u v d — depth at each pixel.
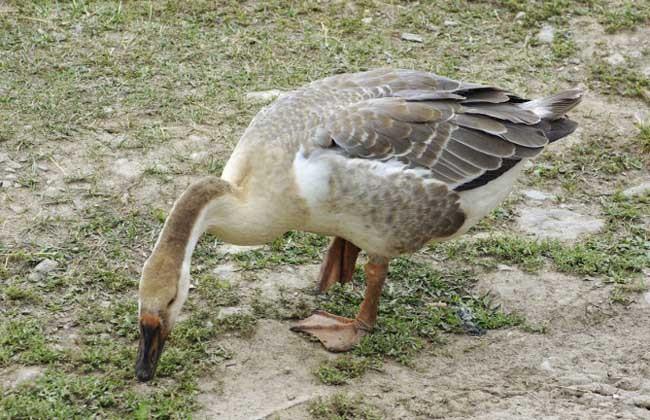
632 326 7.41
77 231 8.08
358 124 6.89
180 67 10.48
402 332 7.23
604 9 11.87
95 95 9.91
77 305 7.27
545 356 7.08
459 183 7.02
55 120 9.48
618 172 9.48
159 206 8.48
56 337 6.92
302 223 6.93
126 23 11.14
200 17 11.38
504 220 8.70
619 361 7.04
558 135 7.48
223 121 9.68
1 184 8.57
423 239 7.10
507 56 11.07
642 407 6.56
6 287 7.39
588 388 6.73
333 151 6.77
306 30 11.30
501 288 7.82
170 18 11.30
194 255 7.98
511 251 8.19
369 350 7.00
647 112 10.38
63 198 8.48
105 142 9.25
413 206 6.88
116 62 10.44
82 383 6.40
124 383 6.50
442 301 7.67
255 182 6.79
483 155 7.12
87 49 10.65
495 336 7.29
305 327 7.17
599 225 8.65
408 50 11.06
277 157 6.77
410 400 6.53
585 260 8.08
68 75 10.16
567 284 7.86
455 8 11.91
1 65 10.22
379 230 6.89
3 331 6.89
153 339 6.28
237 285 7.68
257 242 7.00
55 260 7.72
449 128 7.11
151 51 10.67
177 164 9.03
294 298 7.59
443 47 11.17
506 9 11.96
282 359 6.90
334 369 6.77
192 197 6.52
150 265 6.33
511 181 7.39
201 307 7.38
